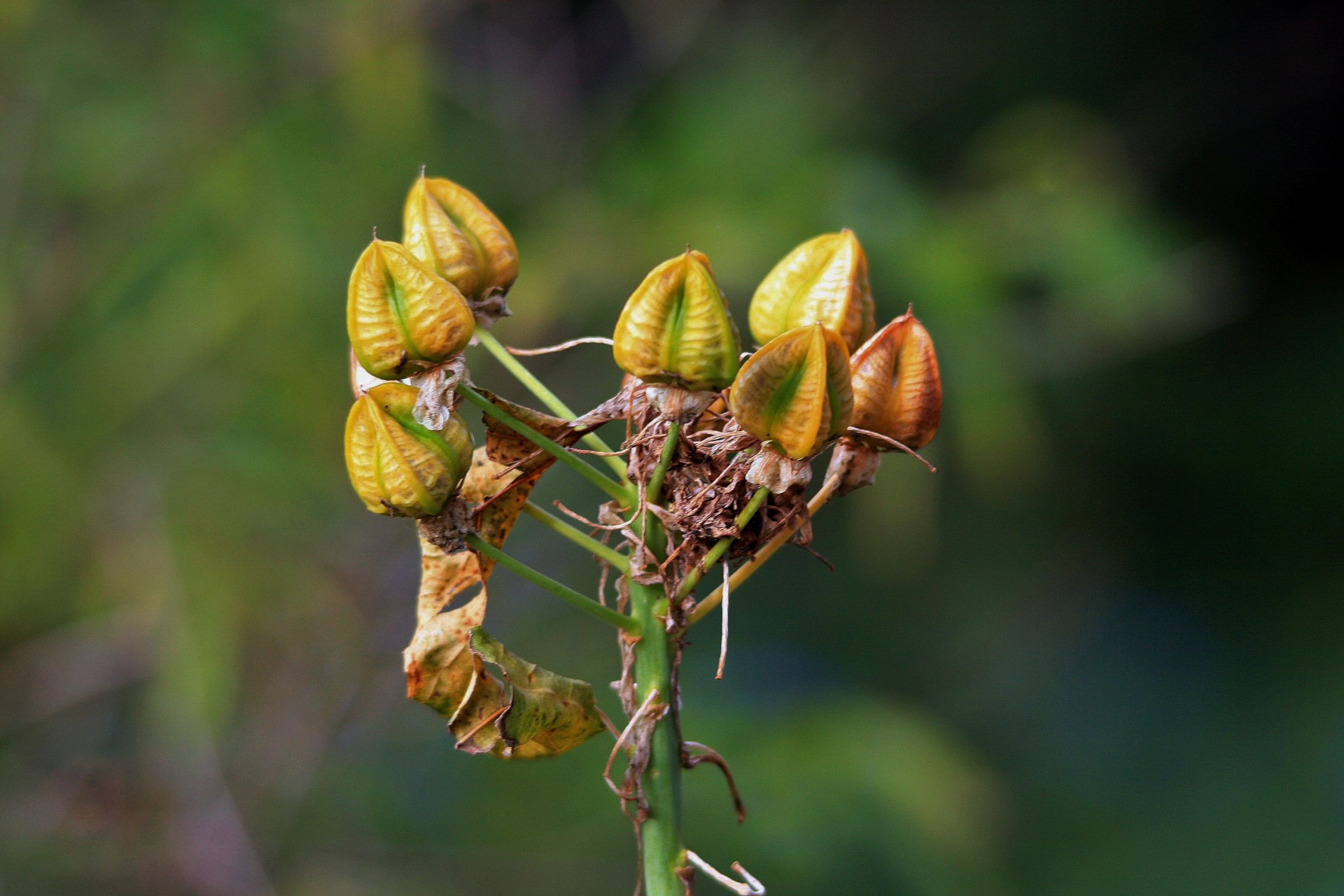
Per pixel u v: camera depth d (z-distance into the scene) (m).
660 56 0.98
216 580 0.85
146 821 0.85
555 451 0.47
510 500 0.48
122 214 0.88
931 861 0.88
